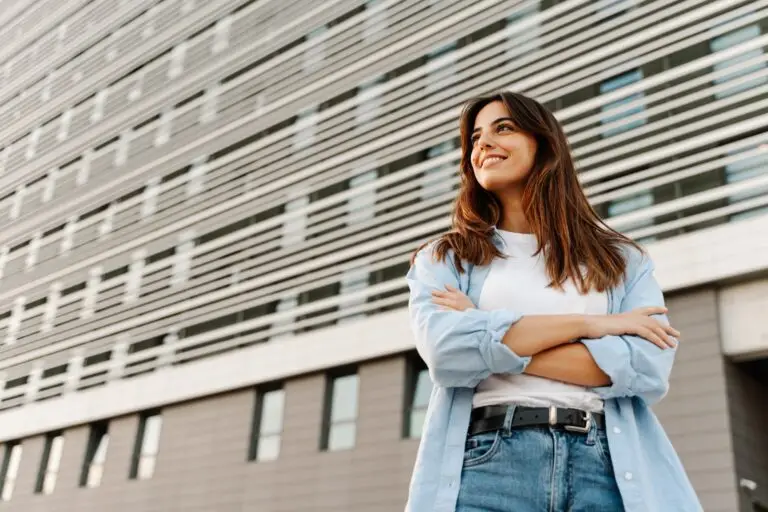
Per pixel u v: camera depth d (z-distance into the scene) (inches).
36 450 834.8
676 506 60.7
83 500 752.3
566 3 585.3
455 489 59.5
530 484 58.2
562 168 73.1
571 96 562.3
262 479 620.7
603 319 63.8
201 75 895.7
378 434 564.7
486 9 645.9
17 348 938.7
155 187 883.4
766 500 438.6
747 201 456.8
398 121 673.6
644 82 520.4
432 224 605.3
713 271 455.2
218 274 754.2
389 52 709.3
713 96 497.0
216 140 840.9
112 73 1029.8
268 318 681.0
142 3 1033.5
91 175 981.8
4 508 824.9
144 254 850.8
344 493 565.9
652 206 490.9
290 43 812.0
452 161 618.2
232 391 683.4
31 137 1126.4
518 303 68.7
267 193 756.6
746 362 460.4
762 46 475.5
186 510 661.3
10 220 1075.9
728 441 426.3
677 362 457.7
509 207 75.7
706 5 509.4
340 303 634.2
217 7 916.6
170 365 748.0
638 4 543.5
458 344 61.9
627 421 61.9
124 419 764.0
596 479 58.8
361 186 676.7
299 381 636.1
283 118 779.4
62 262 951.6
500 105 75.4
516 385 62.9
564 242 69.6
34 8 1261.1
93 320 860.0
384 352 581.6
